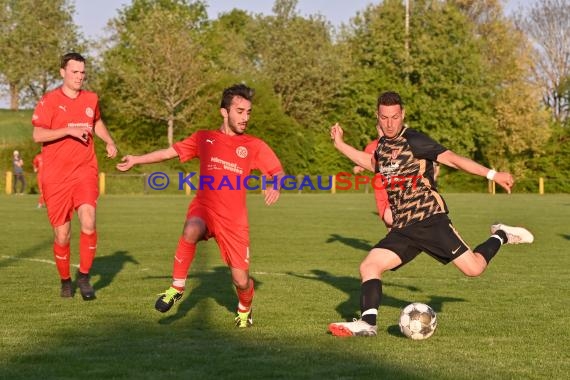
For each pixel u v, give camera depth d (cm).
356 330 854
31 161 6675
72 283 1315
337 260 1712
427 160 881
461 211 3700
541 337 870
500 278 1421
